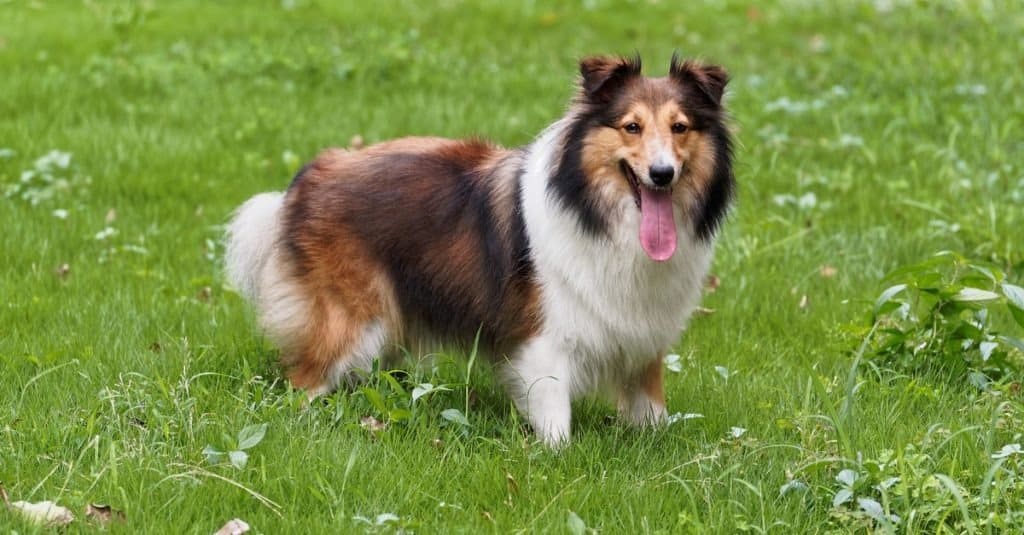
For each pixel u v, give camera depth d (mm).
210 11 25453
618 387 9383
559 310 8766
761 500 7555
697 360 10914
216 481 7941
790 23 26312
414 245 9344
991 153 17078
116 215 14305
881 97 20359
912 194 15797
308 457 8344
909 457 7918
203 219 14406
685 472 8445
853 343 10742
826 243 14008
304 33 23766
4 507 7473
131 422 8797
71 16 24750
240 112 18688
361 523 7566
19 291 11859
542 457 8617
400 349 9852
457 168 9469
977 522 7430
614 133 8430
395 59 21703
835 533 7492
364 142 17562
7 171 15523
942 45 24000
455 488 8164
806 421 8828
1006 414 9148
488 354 9422
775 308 12203
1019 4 26094
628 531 7621
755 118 19188
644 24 26141
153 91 19906
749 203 15266
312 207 9578
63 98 18797
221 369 10211
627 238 8586
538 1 27594
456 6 26750
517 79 21328
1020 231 14008
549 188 8695
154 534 7305
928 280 10117
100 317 11141
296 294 9594
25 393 9297
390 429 8914
